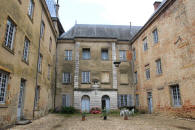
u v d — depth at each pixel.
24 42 10.05
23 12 9.84
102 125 9.52
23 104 10.14
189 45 10.97
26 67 10.40
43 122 10.62
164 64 13.83
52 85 18.44
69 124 9.90
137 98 19.44
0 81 7.48
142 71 18.14
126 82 20.53
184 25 11.52
